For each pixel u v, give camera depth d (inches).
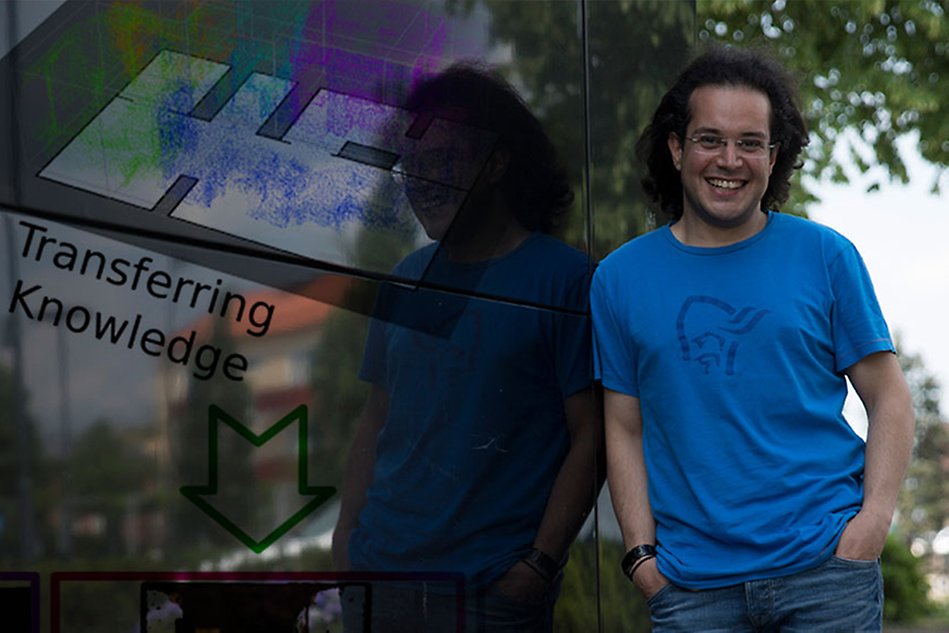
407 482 143.3
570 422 163.8
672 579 152.8
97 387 119.9
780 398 151.0
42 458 116.4
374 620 139.3
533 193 161.0
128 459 121.2
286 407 132.5
